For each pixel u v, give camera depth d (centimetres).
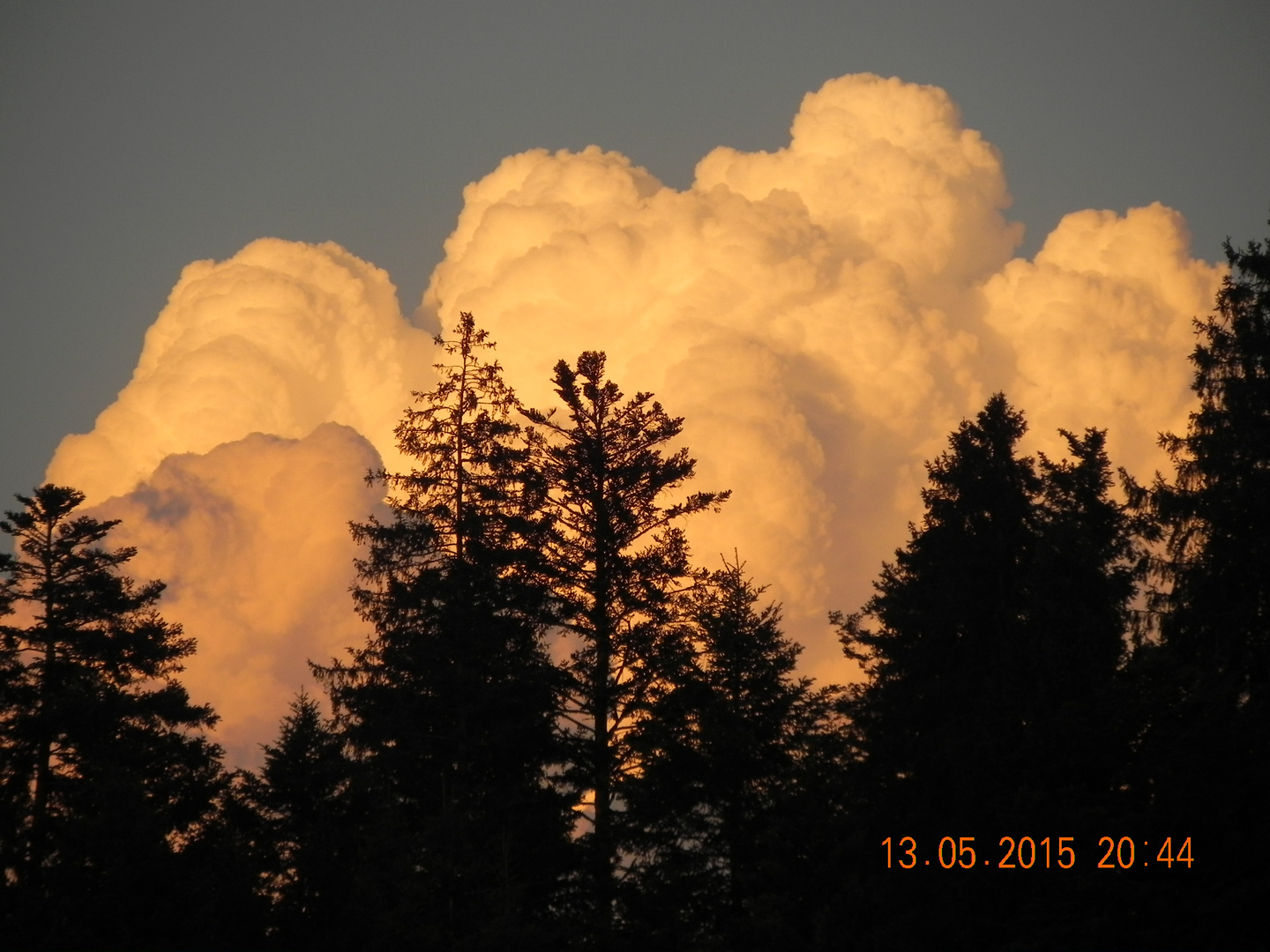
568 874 7050
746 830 6469
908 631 5866
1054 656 5116
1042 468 5928
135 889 5878
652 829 6819
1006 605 5588
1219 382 6309
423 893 5866
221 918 5988
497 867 6141
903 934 4994
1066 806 4644
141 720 7425
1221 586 5838
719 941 5956
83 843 5969
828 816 5803
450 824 6197
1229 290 6397
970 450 5900
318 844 6400
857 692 6338
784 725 6681
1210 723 4625
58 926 5756
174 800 6988
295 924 6203
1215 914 4375
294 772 6938
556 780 7406
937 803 5341
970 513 5825
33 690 7412
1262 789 4500
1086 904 4550
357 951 6053
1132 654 5200
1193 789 4506
